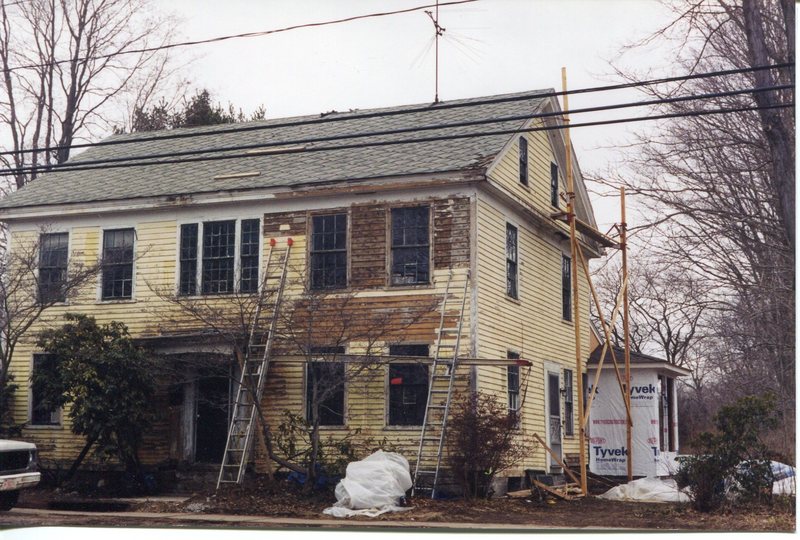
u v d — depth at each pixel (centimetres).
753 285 2786
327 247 2373
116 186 2673
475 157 2317
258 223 2448
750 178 2888
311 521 1764
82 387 2231
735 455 1931
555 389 2753
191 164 2745
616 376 2769
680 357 4894
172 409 2455
